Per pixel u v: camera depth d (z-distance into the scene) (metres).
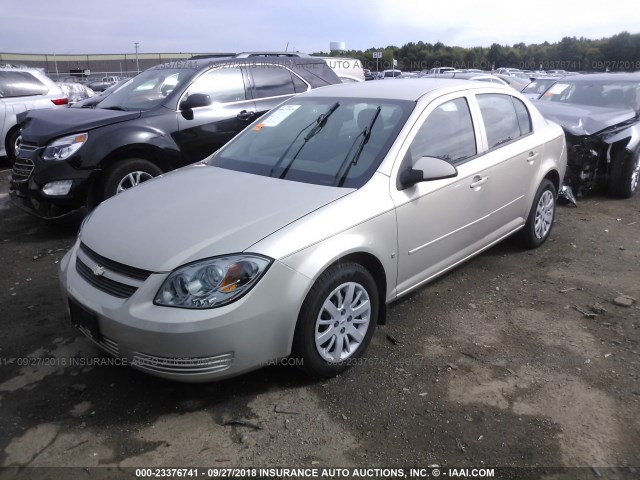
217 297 2.63
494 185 4.29
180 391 3.06
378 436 2.72
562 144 5.37
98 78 42.66
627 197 7.46
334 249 2.96
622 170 7.23
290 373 3.23
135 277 2.76
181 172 3.98
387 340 3.63
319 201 3.11
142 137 5.70
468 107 4.20
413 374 3.23
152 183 3.79
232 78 6.63
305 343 2.94
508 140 4.58
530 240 5.18
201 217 3.02
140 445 2.65
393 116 3.75
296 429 2.76
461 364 3.34
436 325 3.84
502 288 4.45
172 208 3.20
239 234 2.81
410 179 3.43
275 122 4.30
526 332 3.73
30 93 9.50
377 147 3.55
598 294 4.34
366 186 3.28
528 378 3.19
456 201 3.88
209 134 6.27
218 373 2.71
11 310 4.04
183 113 6.07
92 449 2.62
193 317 2.59
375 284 3.33
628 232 5.96
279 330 2.80
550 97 8.94
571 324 3.84
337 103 4.13
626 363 3.33
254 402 2.97
